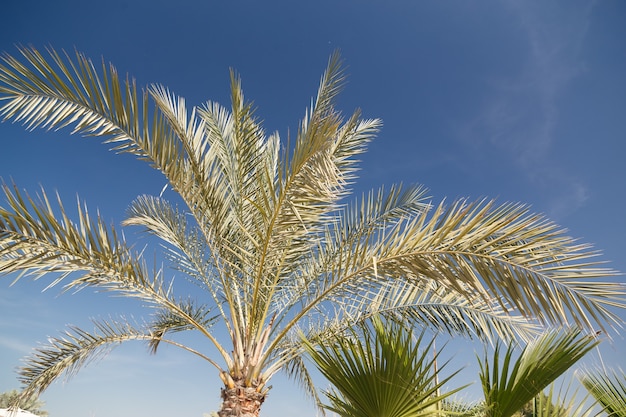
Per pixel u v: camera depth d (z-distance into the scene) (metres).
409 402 2.66
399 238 3.72
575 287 2.86
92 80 4.05
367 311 5.22
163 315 6.71
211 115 6.34
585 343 2.62
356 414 2.82
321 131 3.52
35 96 3.97
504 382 2.67
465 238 3.29
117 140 4.42
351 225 5.96
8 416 5.73
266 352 5.62
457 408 3.17
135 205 6.89
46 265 4.14
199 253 6.48
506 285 3.07
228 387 5.56
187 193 5.18
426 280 3.82
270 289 5.89
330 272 5.01
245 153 5.39
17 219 3.72
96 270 4.56
